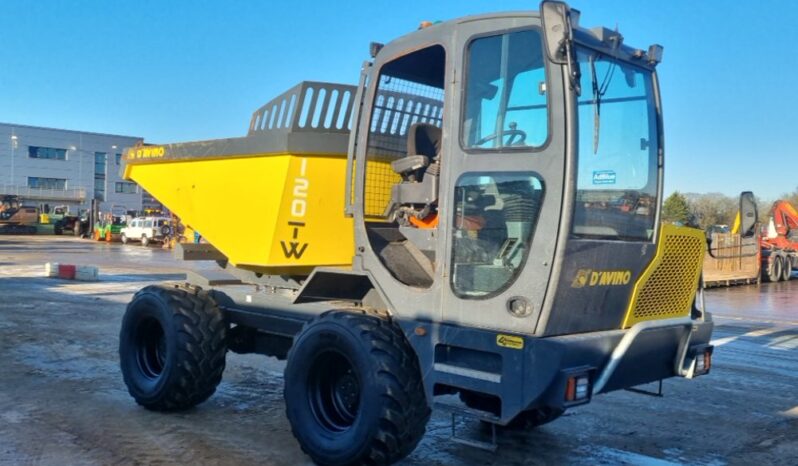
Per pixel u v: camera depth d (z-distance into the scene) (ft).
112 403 21.54
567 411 21.65
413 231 15.88
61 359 27.81
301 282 19.13
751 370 28.58
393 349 14.60
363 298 17.28
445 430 19.35
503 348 13.34
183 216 22.11
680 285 15.80
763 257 78.89
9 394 22.35
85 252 106.63
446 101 14.47
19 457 16.67
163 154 22.56
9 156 224.53
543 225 13.00
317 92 18.12
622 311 14.52
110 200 245.24
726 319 45.29
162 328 20.43
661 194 15.35
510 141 13.60
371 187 17.22
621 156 14.42
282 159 18.07
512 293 13.32
